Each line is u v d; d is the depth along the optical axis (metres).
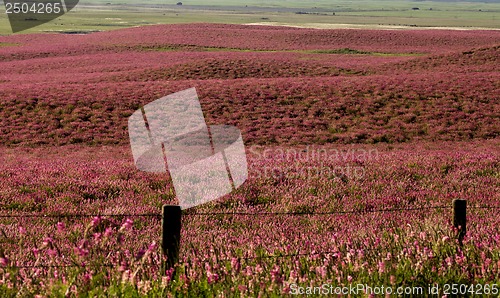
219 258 7.08
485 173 19.75
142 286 5.60
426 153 28.28
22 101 43.12
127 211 13.07
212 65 65.75
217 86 49.41
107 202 14.53
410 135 38.06
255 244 8.79
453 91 46.62
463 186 17.31
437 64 67.38
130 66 70.88
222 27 129.88
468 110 42.38
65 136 36.88
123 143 35.38
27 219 12.38
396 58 82.06
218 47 98.06
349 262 6.56
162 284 5.68
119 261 6.11
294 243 8.52
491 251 7.17
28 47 96.19
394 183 17.58
